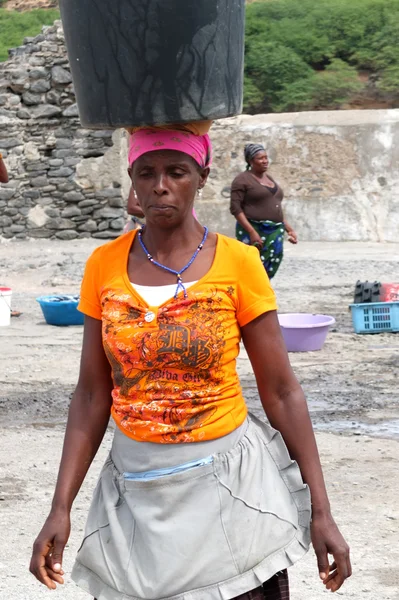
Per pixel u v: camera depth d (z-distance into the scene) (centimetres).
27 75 2427
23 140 2444
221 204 2470
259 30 3509
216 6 319
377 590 504
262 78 3325
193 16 315
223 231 2472
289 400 341
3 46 3919
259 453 330
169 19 313
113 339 326
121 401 329
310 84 3269
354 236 2433
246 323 332
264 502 324
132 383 325
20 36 4047
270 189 1308
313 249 2264
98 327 345
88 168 2442
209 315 323
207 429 322
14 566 538
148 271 331
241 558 318
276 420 342
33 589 511
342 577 330
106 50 320
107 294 333
